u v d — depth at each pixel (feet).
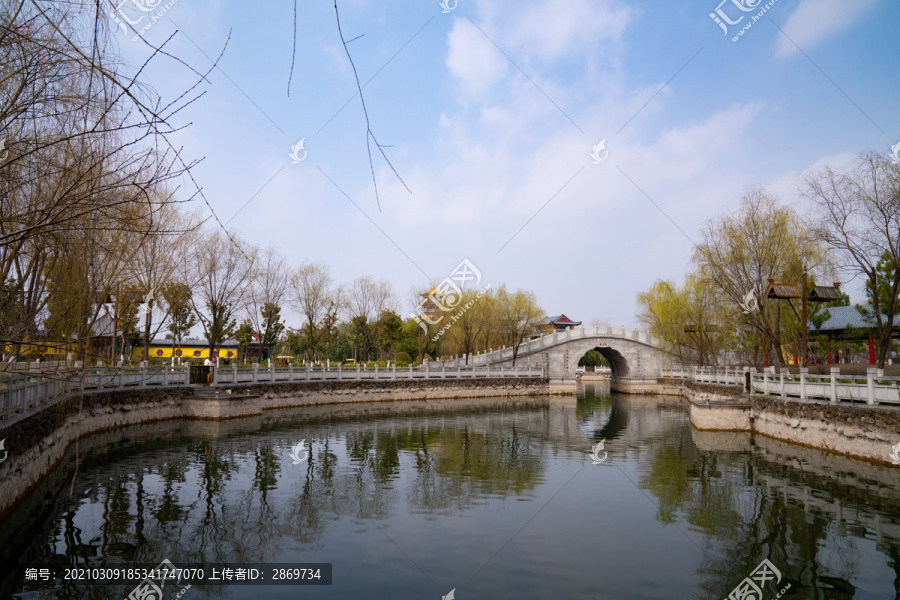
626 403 128.88
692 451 60.80
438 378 131.64
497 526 34.45
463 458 57.26
